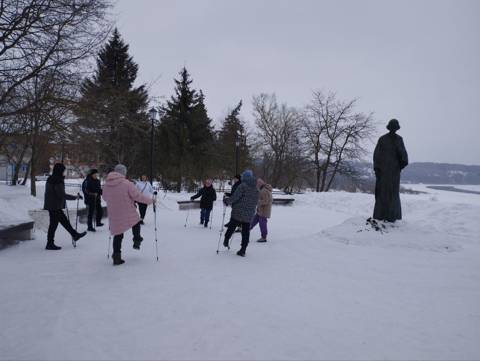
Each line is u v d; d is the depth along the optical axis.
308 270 6.00
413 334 3.62
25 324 3.70
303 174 41.38
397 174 8.47
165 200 18.69
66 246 7.64
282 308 4.26
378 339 3.49
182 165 30.09
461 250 7.50
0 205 8.82
